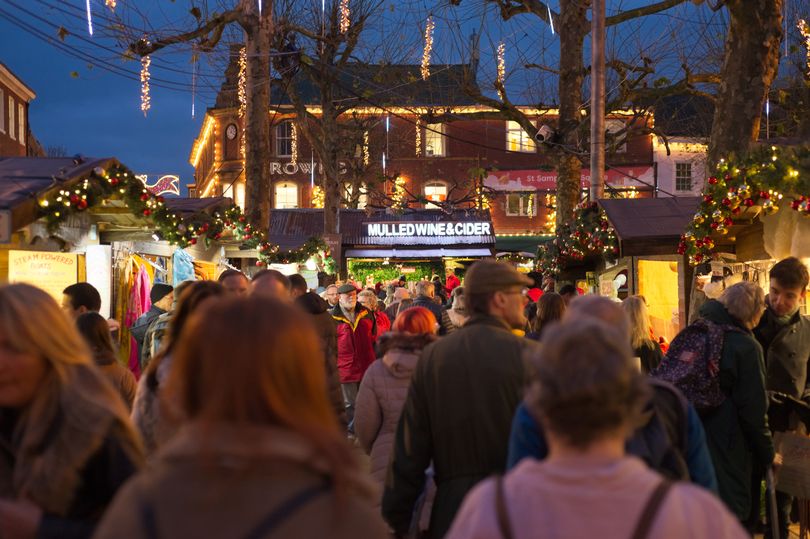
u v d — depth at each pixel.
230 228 16.14
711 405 5.02
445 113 26.88
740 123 11.18
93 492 2.57
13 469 2.71
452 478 3.63
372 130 45.97
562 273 16.97
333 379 6.32
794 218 8.56
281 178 50.09
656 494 1.82
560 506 1.82
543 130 20.00
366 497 1.77
